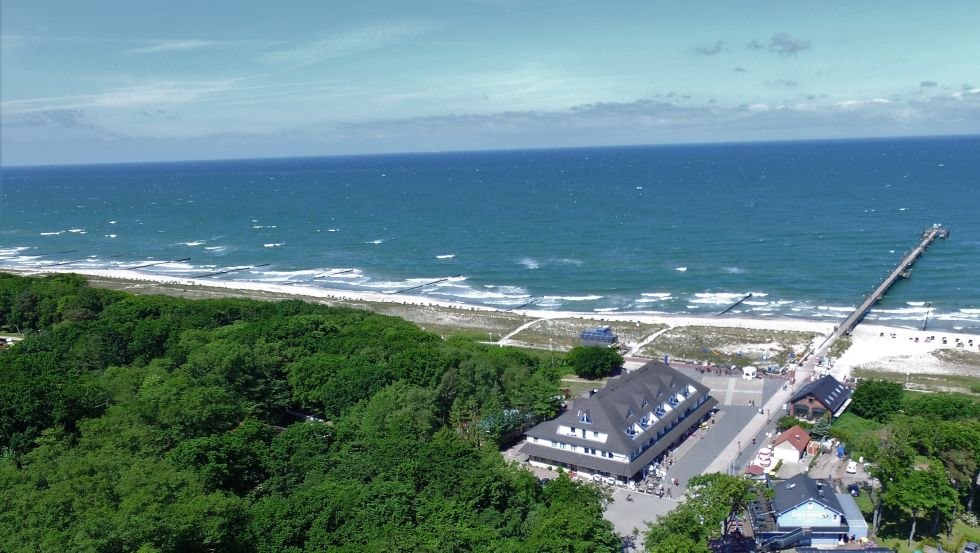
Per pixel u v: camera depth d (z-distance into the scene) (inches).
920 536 3142.2
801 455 3887.8
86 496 2527.1
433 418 3966.5
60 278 7283.5
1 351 5088.6
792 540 3088.1
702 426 4333.2
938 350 5836.6
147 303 6250.0
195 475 2933.1
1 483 2571.4
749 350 5949.8
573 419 3836.1
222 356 4375.0
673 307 7504.9
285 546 2625.5
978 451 3267.7
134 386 3996.1
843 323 6481.3
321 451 3469.5
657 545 2709.2
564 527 2696.9
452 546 2568.9
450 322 7057.1
